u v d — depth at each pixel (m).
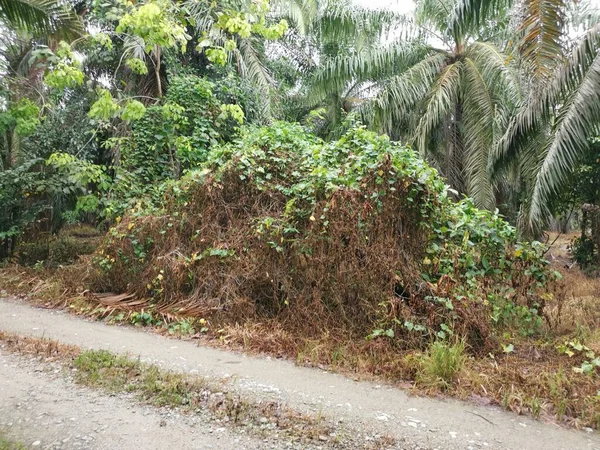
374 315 5.00
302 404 3.50
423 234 5.44
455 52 12.42
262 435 3.01
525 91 9.02
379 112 11.89
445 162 12.84
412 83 11.76
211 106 9.60
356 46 13.71
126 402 3.41
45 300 6.57
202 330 5.29
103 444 2.84
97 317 5.82
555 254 13.57
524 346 5.05
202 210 6.34
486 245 5.68
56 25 8.34
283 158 6.45
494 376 4.06
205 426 3.11
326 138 16.17
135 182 8.81
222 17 7.62
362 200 5.29
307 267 5.36
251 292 5.70
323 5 13.14
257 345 4.83
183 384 3.67
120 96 10.27
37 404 3.33
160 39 6.82
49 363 4.13
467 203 6.07
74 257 9.48
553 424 3.34
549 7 6.24
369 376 4.12
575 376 4.14
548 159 6.59
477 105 11.35
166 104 8.78
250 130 8.80
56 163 8.56
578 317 5.91
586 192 9.66
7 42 11.55
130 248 6.70
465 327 4.73
